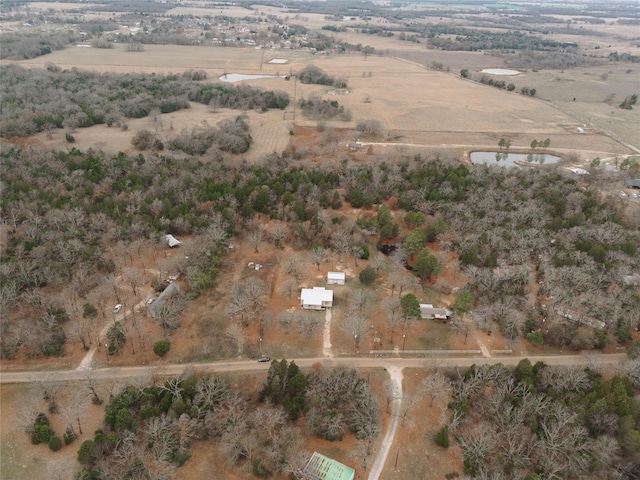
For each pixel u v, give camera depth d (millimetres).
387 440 81250
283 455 75688
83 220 134000
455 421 80438
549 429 79875
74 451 78125
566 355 101875
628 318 104688
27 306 107062
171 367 95062
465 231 139250
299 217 145250
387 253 137875
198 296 114500
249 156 198750
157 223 136750
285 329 105312
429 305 112938
